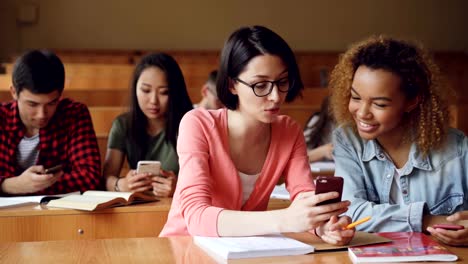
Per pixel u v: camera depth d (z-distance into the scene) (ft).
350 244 5.52
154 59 9.71
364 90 6.25
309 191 6.39
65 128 9.48
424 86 6.48
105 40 35.86
